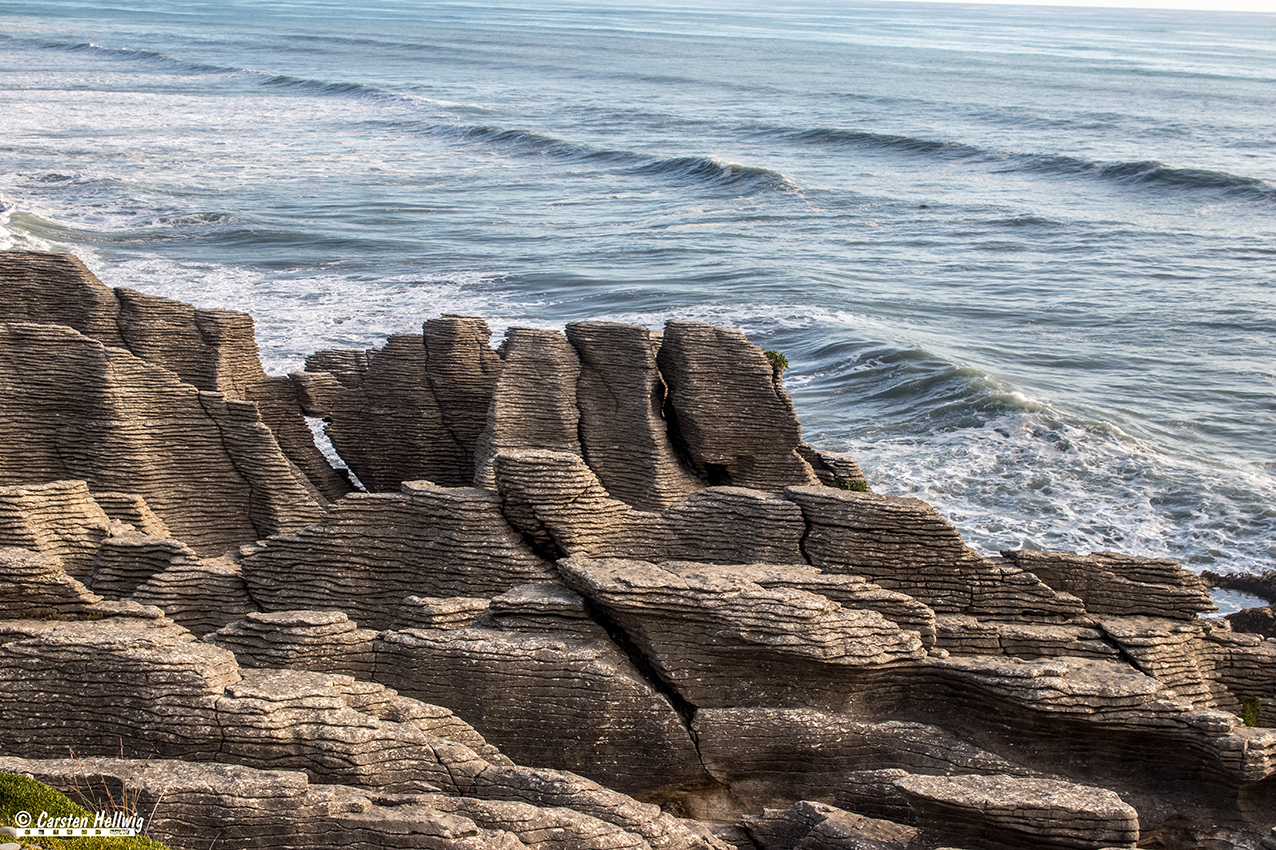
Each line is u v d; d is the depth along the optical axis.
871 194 99.75
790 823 15.04
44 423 22.62
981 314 62.62
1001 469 40.16
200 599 18.56
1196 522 35.81
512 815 13.53
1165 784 16.05
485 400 27.12
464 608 17.28
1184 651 17.58
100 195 86.69
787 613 16.36
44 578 16.44
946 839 14.34
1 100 145.75
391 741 14.41
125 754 14.50
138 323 24.91
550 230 83.38
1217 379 51.12
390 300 59.66
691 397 24.27
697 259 73.69
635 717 16.31
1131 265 74.25
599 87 197.25
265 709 14.34
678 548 18.98
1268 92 191.25
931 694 16.94
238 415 23.12
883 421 45.22
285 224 79.69
